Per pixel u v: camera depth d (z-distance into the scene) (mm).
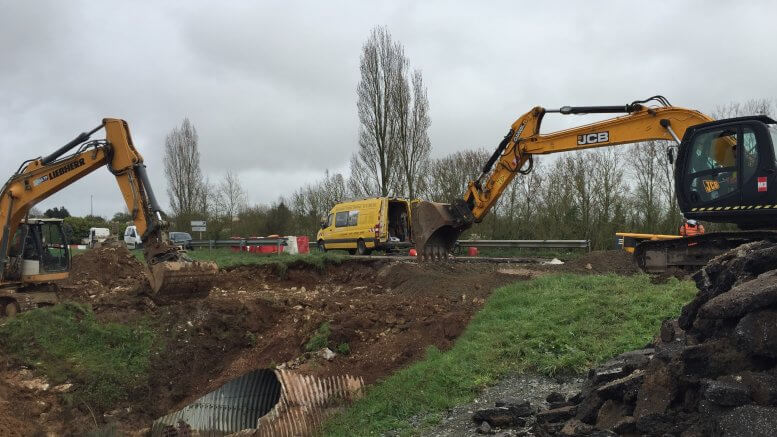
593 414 5555
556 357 7750
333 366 9914
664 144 27047
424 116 30672
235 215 46094
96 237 43594
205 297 12445
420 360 9438
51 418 9719
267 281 17516
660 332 6664
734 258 5773
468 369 8008
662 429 4602
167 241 12594
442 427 6684
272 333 12391
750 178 9578
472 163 32750
